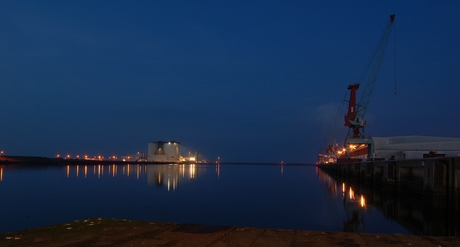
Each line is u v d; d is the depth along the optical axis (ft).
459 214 85.20
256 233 35.68
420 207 115.14
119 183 236.02
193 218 98.99
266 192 183.11
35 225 88.07
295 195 166.91
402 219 92.89
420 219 92.73
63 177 295.48
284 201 140.56
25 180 255.91
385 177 154.20
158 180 273.13
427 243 31.96
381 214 102.63
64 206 122.52
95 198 147.23
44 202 132.67
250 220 95.40
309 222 92.12
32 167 521.65
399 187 138.21
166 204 129.18
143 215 103.71
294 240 32.81
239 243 31.60
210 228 38.09
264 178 346.74
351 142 284.41
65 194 162.91
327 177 363.76
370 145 283.38
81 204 127.95
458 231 75.10
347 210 112.57
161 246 30.48
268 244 31.30
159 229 37.50
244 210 114.62
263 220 95.30
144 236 34.27
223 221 94.07
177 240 32.71
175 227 38.58
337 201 139.44
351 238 33.68
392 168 147.13
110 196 155.43
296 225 88.07
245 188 210.38
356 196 158.61
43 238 33.27
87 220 42.73
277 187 220.64
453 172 86.74
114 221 42.14
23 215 103.40
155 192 176.55
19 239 32.81
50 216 101.76
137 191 181.06
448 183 88.89
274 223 90.53
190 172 455.22
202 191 185.37
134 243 31.53
